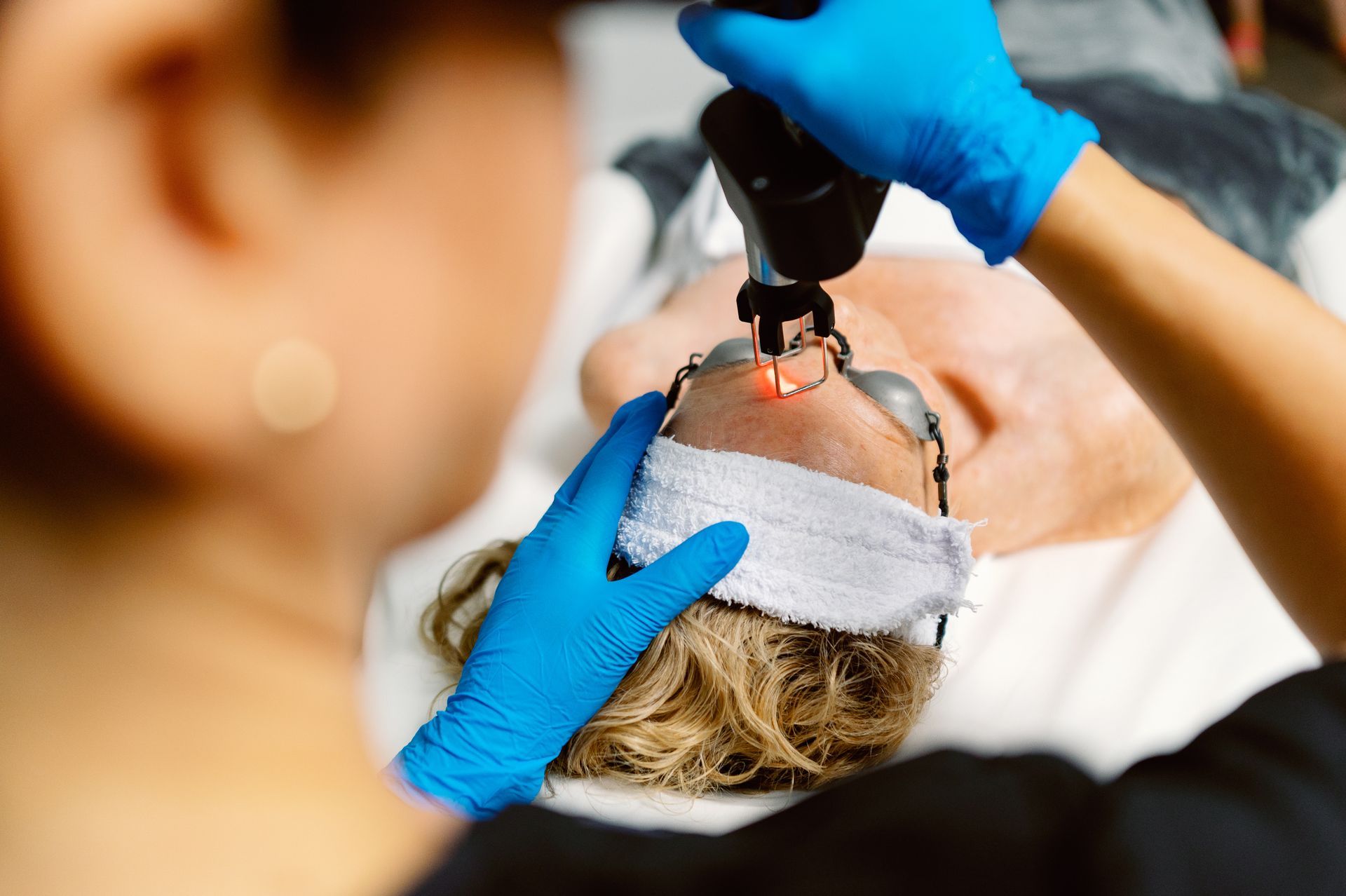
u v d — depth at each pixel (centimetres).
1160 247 50
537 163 23
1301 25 250
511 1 21
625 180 164
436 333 23
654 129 218
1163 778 38
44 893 28
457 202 22
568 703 83
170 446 23
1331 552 52
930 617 93
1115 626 114
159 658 27
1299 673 42
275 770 29
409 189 22
